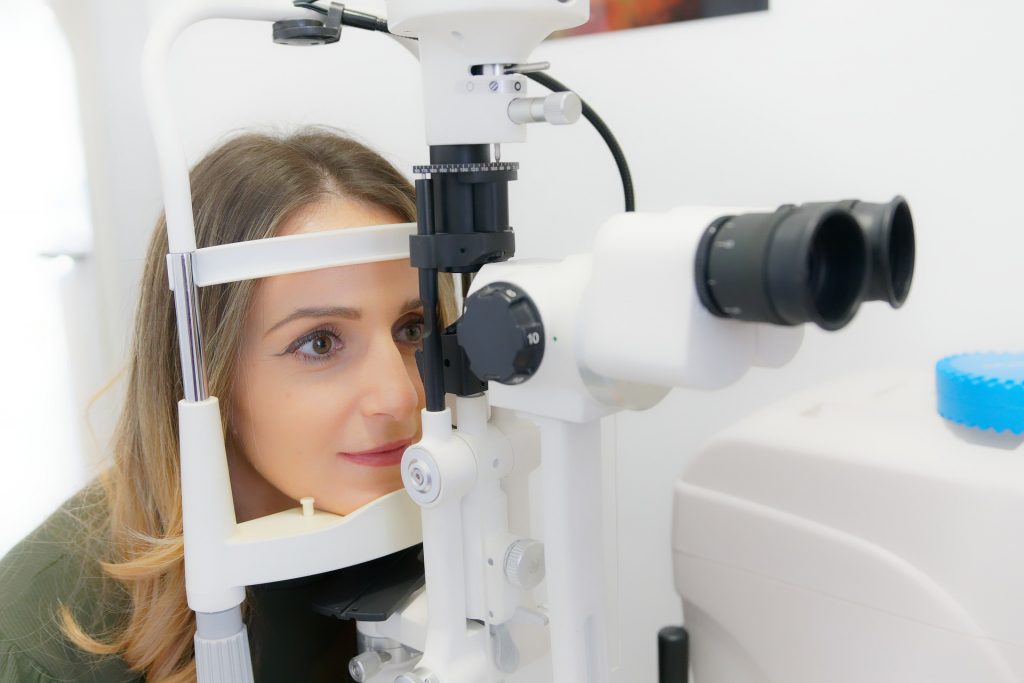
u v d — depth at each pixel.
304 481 0.67
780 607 0.59
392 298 0.66
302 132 0.78
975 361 0.57
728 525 0.61
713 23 0.81
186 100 1.17
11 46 1.08
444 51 0.48
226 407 0.69
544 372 0.46
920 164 0.74
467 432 0.54
